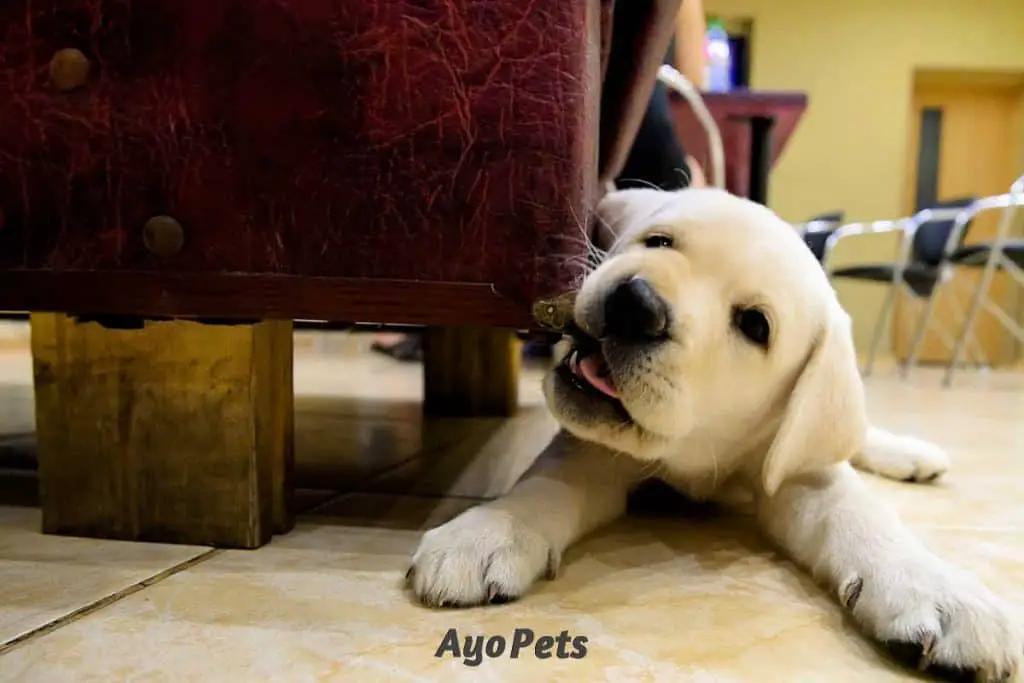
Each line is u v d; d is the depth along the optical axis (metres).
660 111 1.81
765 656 0.72
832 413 0.95
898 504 1.24
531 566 0.82
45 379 0.94
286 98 0.86
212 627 0.72
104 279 0.90
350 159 0.87
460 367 1.89
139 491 0.94
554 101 0.85
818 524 0.90
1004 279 6.29
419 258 0.88
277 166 0.87
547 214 0.86
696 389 0.87
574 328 0.88
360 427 1.73
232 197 0.88
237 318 0.90
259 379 0.92
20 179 0.89
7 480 1.21
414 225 0.87
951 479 1.42
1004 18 6.05
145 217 0.89
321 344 3.91
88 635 0.70
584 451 1.02
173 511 0.93
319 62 0.86
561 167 0.86
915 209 6.67
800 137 6.21
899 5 6.06
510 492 0.93
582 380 0.88
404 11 0.85
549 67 0.85
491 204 0.87
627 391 0.83
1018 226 6.46
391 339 3.77
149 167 0.88
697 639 0.74
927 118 6.58
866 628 0.76
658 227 0.93
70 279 0.90
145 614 0.75
